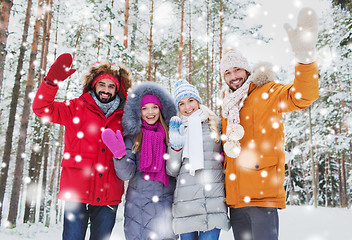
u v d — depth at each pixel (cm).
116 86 271
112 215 242
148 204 242
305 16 175
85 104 258
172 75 1566
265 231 200
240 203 211
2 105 1420
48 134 1287
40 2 998
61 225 1220
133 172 243
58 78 231
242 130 214
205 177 236
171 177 261
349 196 1817
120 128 261
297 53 183
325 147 1644
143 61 1329
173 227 237
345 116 1512
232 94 232
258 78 226
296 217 818
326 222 697
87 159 239
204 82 1493
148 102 264
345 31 1374
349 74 1552
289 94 207
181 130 238
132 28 1212
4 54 552
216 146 250
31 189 1112
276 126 205
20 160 880
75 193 230
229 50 251
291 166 2325
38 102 233
